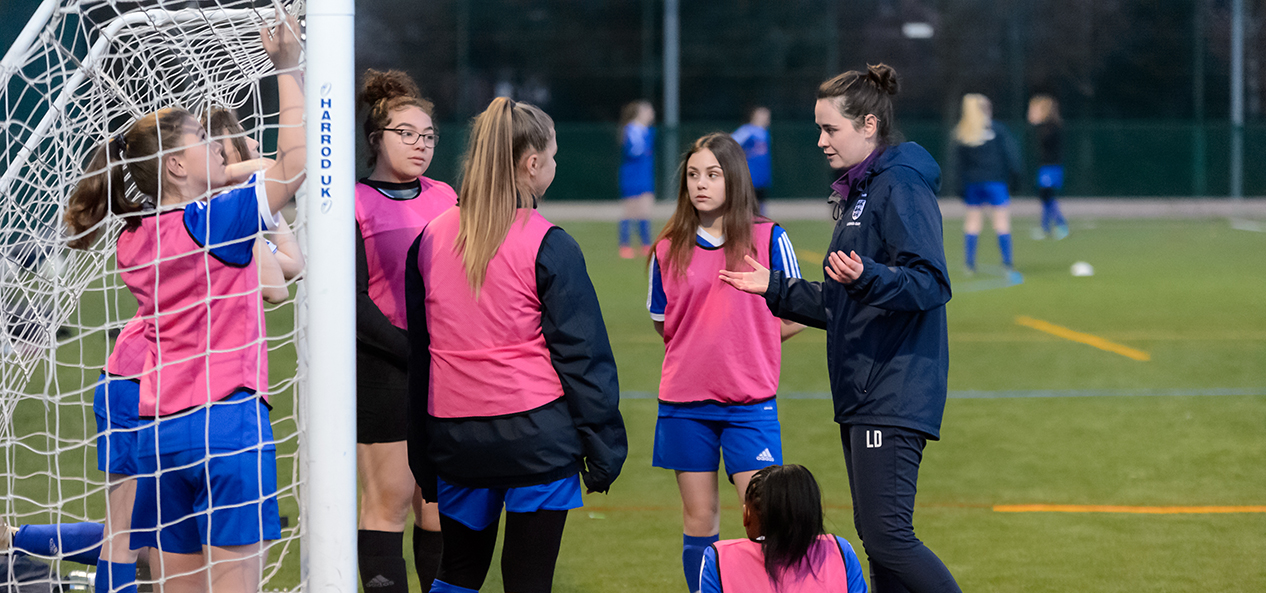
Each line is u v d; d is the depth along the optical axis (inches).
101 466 228.5
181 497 190.7
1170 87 1758.1
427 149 239.9
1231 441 427.8
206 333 184.1
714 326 243.4
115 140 202.1
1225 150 1668.3
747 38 1768.0
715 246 244.8
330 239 173.8
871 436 209.3
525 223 190.4
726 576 199.8
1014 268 995.9
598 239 1270.9
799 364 601.3
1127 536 316.2
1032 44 1754.4
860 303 205.8
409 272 199.8
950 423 462.3
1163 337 657.0
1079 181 1692.9
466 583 203.6
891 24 1761.8
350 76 174.1
